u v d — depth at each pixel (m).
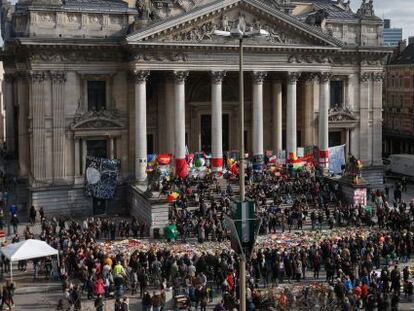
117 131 70.50
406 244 50.62
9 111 83.44
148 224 59.22
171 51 68.12
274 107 77.00
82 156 69.25
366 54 80.88
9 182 77.94
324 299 37.75
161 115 73.50
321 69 75.25
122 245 54.28
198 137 76.44
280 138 77.06
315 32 73.25
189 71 69.50
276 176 69.50
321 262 47.28
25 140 72.25
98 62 68.94
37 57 66.06
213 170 71.00
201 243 54.75
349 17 82.25
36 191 66.44
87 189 68.25
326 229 59.47
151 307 39.47
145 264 45.59
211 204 60.28
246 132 78.44
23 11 69.50
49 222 59.75
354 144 82.31
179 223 56.88
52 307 42.12
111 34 69.19
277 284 44.94
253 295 37.56
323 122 76.62
